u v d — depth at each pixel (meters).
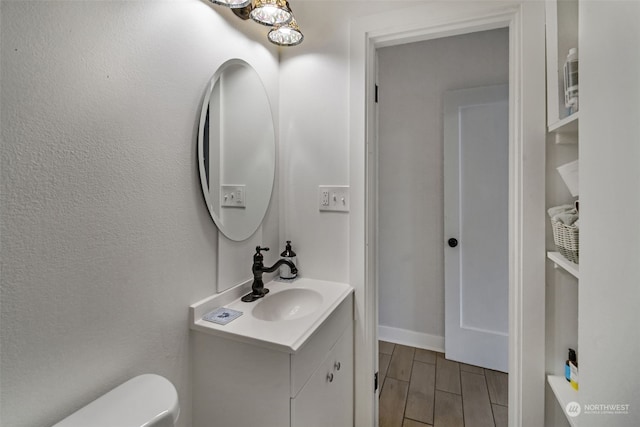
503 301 2.12
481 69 2.23
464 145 2.20
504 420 1.68
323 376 1.15
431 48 2.36
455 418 1.70
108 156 0.81
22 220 0.65
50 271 0.70
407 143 2.46
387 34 1.42
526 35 1.21
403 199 2.49
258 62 1.44
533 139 1.21
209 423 1.08
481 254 2.17
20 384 0.65
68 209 0.73
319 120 1.54
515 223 1.28
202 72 1.11
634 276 0.48
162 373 0.98
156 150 0.95
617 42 0.53
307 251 1.59
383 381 2.03
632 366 0.49
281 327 1.05
